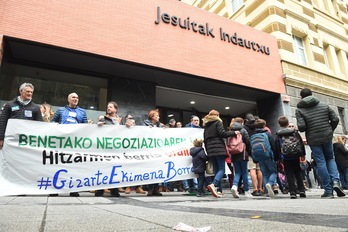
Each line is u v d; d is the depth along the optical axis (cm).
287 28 1130
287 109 994
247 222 132
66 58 690
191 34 863
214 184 438
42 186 380
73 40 662
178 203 291
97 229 119
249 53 978
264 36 1048
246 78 934
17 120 393
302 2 1255
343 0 1588
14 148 380
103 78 781
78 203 282
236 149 457
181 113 1127
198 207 233
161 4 834
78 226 127
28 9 630
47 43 629
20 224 133
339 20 1426
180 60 812
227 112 1211
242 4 1262
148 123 541
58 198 356
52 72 721
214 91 962
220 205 255
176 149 518
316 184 917
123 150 461
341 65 1341
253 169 552
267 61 1016
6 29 595
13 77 673
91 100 757
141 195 481
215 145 454
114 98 764
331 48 1305
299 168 448
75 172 408
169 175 491
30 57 671
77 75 749
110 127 460
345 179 652
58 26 654
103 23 715
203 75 842
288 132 446
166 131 519
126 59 721
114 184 433
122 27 741
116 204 274
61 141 413
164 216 163
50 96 706
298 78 1054
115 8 746
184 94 966
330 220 135
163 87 891
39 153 392
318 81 1137
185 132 542
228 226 120
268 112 1032
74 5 689
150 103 818
